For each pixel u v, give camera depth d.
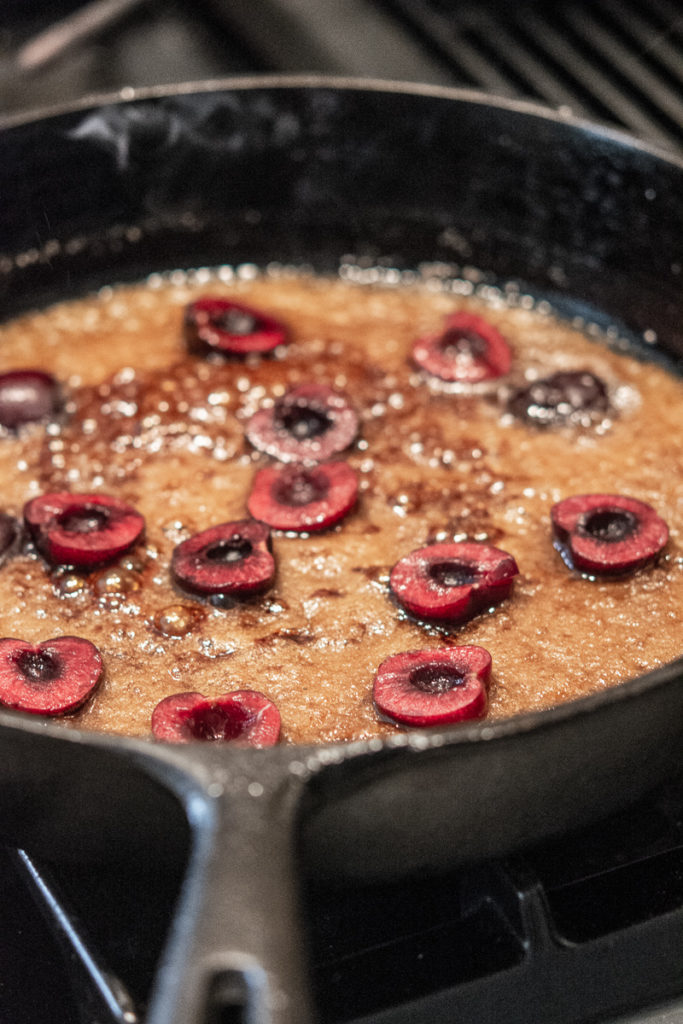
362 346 0.57
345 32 0.67
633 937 0.43
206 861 0.36
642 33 0.62
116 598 0.47
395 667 0.44
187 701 0.43
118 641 0.46
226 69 0.72
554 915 0.43
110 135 0.57
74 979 0.42
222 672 0.46
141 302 0.59
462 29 0.65
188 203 0.59
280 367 0.56
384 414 0.54
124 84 0.74
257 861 0.36
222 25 0.69
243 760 0.37
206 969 0.35
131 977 0.42
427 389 0.55
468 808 0.39
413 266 0.60
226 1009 0.40
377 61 0.66
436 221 0.59
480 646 0.46
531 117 0.56
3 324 0.58
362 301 0.59
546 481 0.51
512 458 0.52
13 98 0.73
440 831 0.39
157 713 0.43
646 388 0.55
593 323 0.58
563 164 0.56
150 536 0.49
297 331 0.57
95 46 0.72
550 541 0.49
